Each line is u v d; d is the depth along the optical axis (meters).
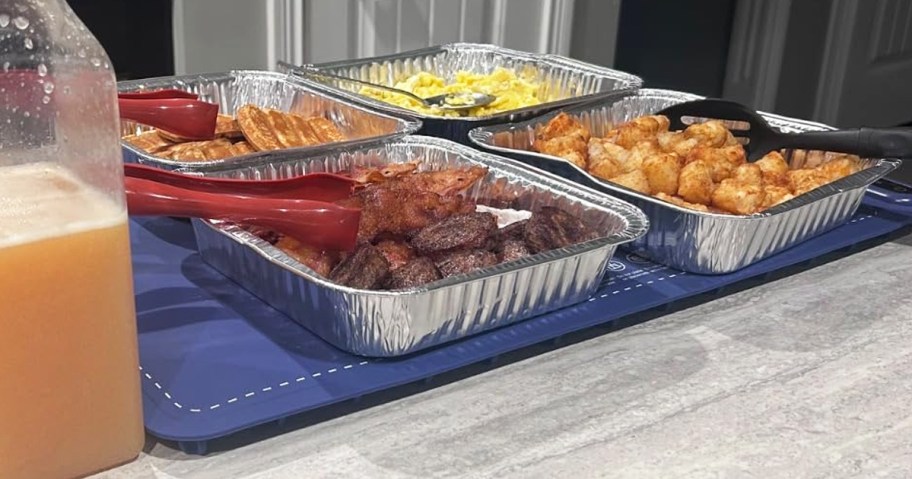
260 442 0.66
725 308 0.90
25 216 0.55
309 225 0.78
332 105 1.34
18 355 0.55
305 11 2.00
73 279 0.56
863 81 2.69
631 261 0.98
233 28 1.95
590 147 1.17
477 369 0.77
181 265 0.93
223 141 1.18
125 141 1.12
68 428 0.59
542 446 0.67
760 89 2.52
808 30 2.52
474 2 2.27
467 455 0.65
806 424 0.71
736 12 2.41
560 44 2.41
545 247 0.86
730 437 0.69
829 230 1.06
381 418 0.70
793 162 1.22
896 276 0.98
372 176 1.00
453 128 1.28
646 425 0.70
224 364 0.74
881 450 0.68
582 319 0.84
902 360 0.81
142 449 0.64
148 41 1.90
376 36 2.13
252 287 0.86
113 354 0.60
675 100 1.37
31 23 0.55
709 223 0.91
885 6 2.64
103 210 0.57
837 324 0.87
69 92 0.56
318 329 0.78
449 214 0.93
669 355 0.80
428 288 0.73
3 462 0.57
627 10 2.38
